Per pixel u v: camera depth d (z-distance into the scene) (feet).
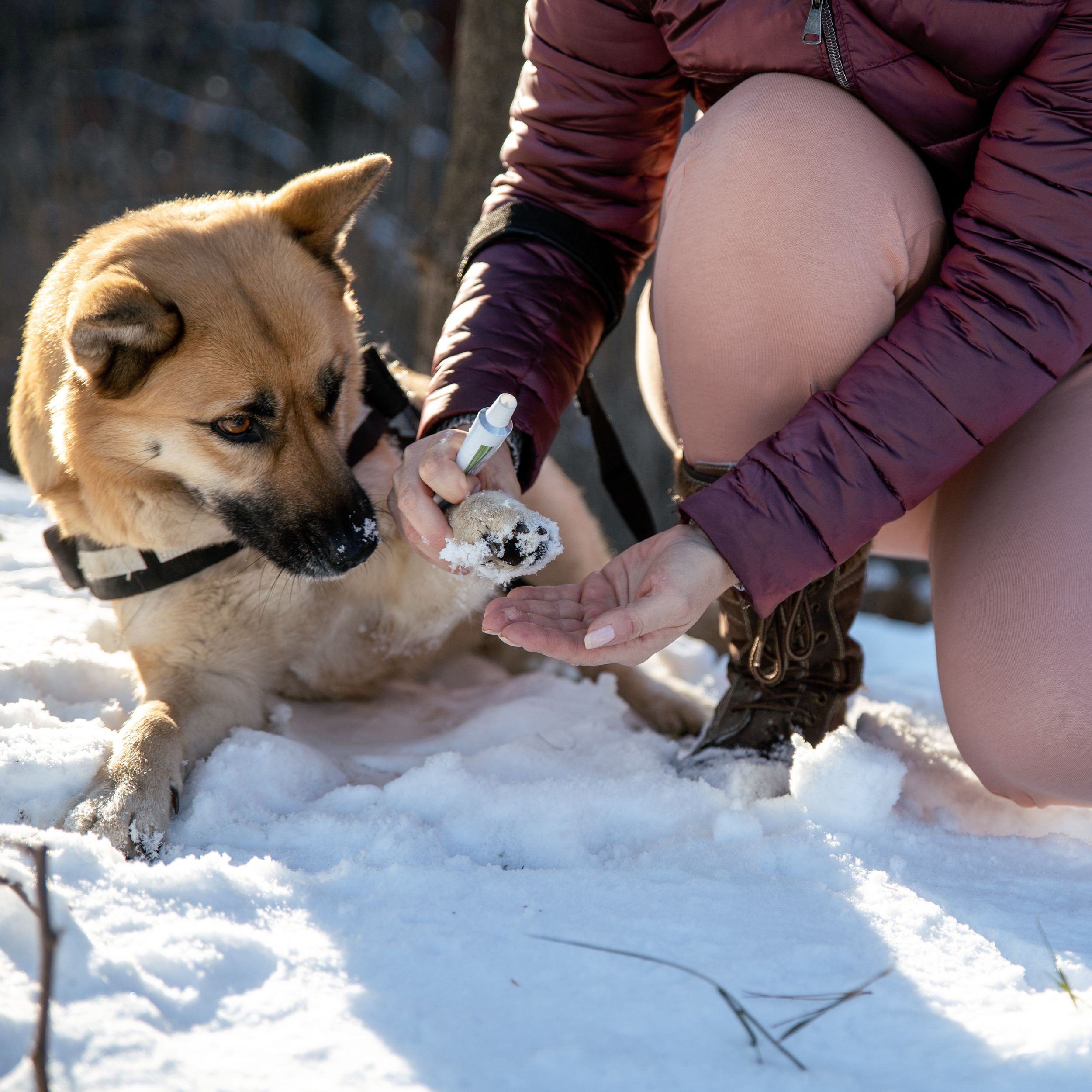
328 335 7.98
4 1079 3.52
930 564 7.41
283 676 8.84
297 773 6.72
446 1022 4.00
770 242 6.26
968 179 6.64
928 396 5.85
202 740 7.27
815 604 7.02
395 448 9.24
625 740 7.83
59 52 34.14
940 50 6.05
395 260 29.73
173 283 7.39
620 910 4.95
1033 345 5.80
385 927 4.72
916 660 13.80
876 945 4.66
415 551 8.46
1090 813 6.75
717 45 6.70
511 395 6.34
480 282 7.32
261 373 7.47
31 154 32.45
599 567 11.23
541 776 6.97
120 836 5.66
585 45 7.27
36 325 8.08
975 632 6.39
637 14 7.09
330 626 8.59
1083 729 5.90
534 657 10.02
